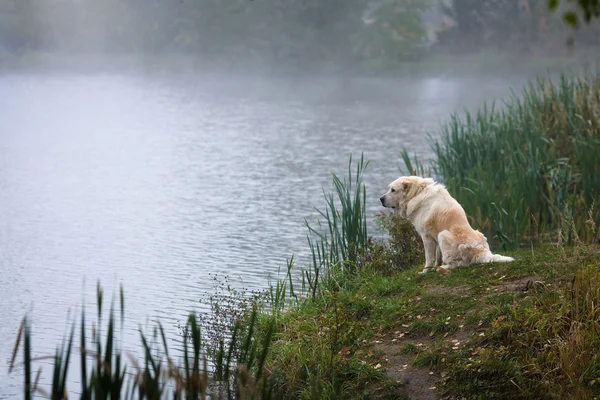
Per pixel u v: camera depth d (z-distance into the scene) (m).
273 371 7.44
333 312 9.24
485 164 15.55
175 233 17.59
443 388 7.31
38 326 11.25
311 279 12.65
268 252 15.45
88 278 13.88
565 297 7.69
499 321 7.77
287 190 23.17
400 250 11.74
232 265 14.46
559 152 15.72
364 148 32.19
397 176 24.47
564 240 11.04
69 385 9.02
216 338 9.52
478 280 9.00
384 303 9.24
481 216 13.70
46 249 16.30
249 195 22.53
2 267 14.72
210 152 32.97
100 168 28.84
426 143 32.88
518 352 7.32
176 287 13.03
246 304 10.31
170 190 23.83
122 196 22.94
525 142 16.27
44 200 22.45
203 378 5.41
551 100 17.42
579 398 6.54
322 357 8.18
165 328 10.84
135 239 17.06
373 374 7.77
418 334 8.34
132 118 48.53
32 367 9.75
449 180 14.98
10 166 29.47
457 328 8.08
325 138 36.56
